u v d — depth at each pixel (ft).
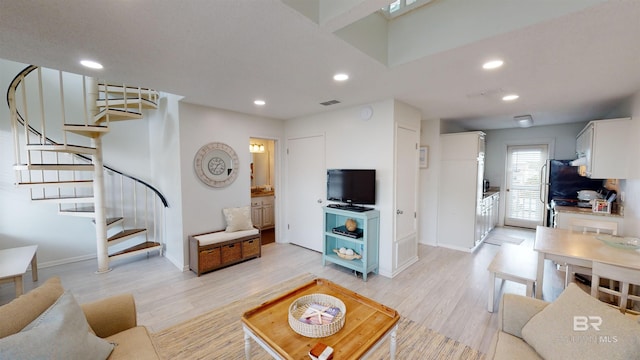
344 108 12.71
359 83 8.96
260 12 4.87
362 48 6.59
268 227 19.86
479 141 14.74
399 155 11.56
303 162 15.06
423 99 11.05
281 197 16.24
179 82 8.87
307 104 11.94
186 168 12.01
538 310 5.20
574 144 17.78
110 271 11.96
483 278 11.16
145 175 14.78
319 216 14.46
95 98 11.51
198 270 11.41
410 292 9.93
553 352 4.39
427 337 7.31
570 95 10.36
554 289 10.11
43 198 11.55
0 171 11.51
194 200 12.32
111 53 6.58
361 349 4.73
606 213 11.50
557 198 16.69
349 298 6.53
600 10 4.74
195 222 12.37
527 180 19.86
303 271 11.96
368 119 11.82
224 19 5.09
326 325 5.09
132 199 14.44
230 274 11.63
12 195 11.78
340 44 6.19
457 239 15.16
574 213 11.93
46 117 12.32
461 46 6.27
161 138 13.41
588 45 6.11
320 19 5.29
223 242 12.15
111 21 5.11
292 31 5.56
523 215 20.08
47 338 3.87
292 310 5.85
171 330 7.64
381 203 11.53
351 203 12.42
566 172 16.81
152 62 7.16
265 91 9.91
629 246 7.48
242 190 14.14
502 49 6.41
